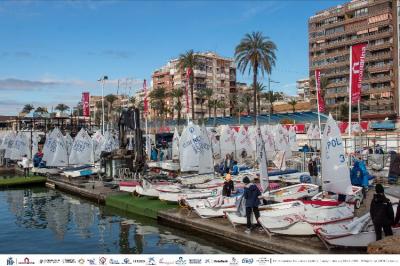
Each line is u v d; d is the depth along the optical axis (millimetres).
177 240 21094
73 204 33219
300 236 17938
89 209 30828
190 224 22469
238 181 30531
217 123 101375
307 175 30422
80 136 45969
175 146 46406
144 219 26484
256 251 17969
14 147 57000
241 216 19781
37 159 49625
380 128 76188
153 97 132750
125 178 35625
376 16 103188
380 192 14984
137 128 35625
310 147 45781
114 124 83375
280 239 17766
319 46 117875
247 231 18906
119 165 37188
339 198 20625
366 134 54656
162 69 154250
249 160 42250
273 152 41000
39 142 60125
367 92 104250
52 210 30875
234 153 42906
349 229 15938
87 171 41844
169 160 49344
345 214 18094
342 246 15836
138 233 22938
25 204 33656
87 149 46188
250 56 67125
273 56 67438
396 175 29875
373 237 15961
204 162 31594
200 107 138000
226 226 20500
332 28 113938
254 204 18750
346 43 110188
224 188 23359
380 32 102625
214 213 22375
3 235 23359
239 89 157500
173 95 123250
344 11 110812
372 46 104062
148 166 43312
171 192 26906
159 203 28016
